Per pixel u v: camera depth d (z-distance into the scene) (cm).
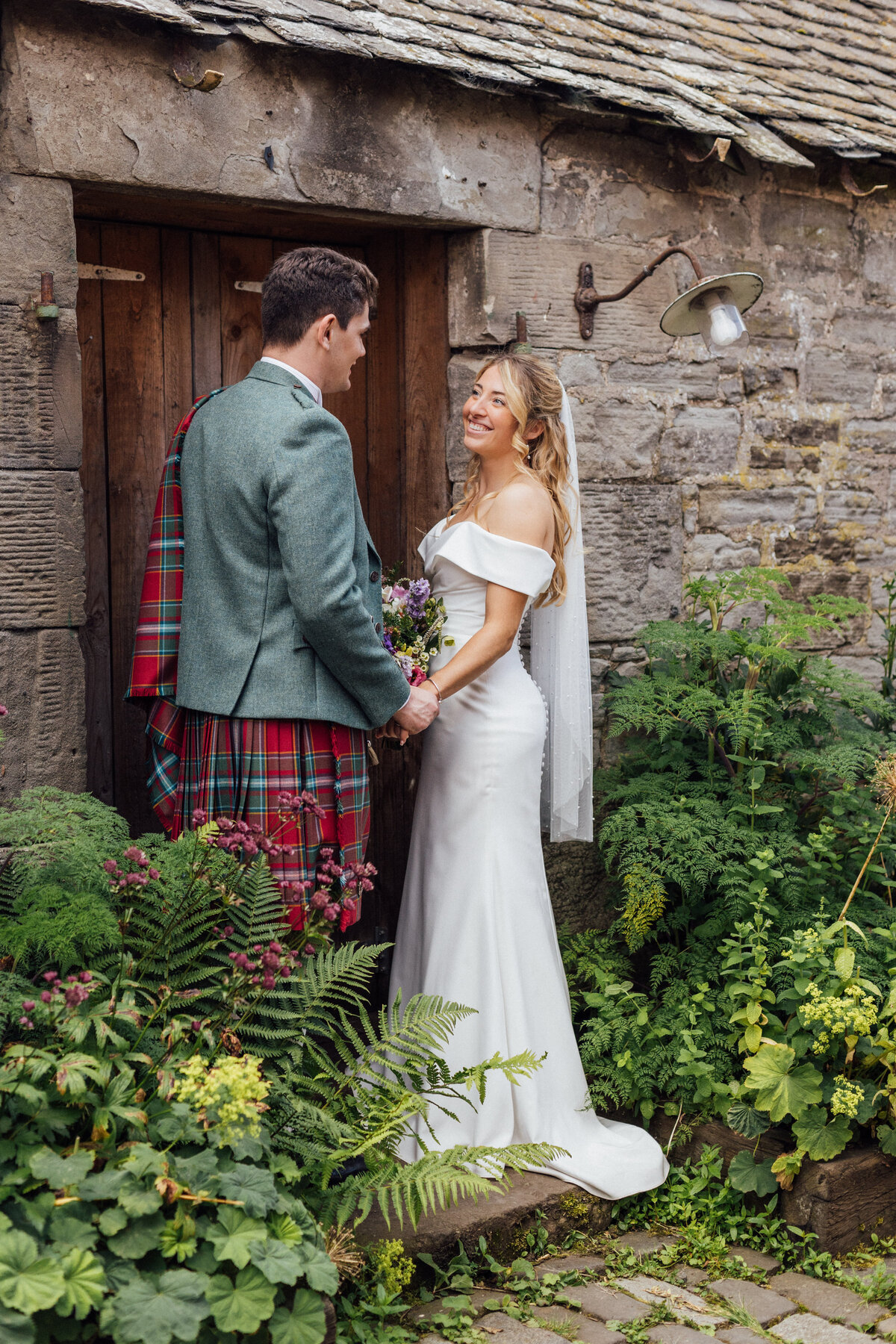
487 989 291
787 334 414
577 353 362
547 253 352
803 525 424
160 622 264
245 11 276
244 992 230
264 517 244
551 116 348
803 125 388
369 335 365
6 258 262
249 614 247
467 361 346
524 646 354
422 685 278
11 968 229
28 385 267
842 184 411
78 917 219
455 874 298
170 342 326
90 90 269
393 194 318
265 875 243
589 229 361
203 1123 205
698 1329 242
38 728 273
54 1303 169
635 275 372
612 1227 285
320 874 246
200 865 234
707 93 373
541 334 353
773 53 425
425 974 300
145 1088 214
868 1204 280
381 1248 239
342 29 292
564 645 322
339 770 254
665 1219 288
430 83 322
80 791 280
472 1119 286
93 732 319
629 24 387
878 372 441
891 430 446
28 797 246
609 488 372
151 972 234
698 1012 308
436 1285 252
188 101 282
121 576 322
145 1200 187
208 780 253
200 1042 220
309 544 237
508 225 342
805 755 337
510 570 285
